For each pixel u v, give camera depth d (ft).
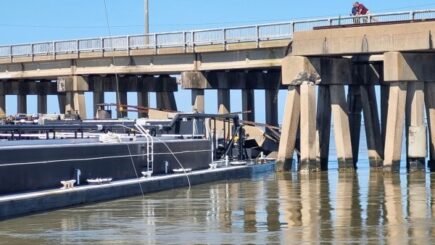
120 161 124.36
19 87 268.00
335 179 151.74
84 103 229.66
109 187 115.14
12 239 83.25
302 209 105.19
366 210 103.91
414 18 155.94
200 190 129.90
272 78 219.20
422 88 160.86
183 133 162.40
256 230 87.97
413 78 158.71
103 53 217.56
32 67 242.17
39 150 107.65
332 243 79.56
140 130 141.59
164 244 79.87
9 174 102.68
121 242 81.20
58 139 123.13
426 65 160.45
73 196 107.65
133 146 128.06
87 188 110.93
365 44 160.04
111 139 127.03
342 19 165.48
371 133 179.93
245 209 105.40
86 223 93.15
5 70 248.73
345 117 171.53
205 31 194.80
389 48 157.38
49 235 85.40
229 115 170.81
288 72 171.32
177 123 161.07
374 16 161.27
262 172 166.40
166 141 138.10
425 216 97.76
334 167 191.21
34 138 130.72
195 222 94.02
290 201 114.32
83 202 109.70
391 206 107.86
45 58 232.94
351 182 144.87
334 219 95.91
